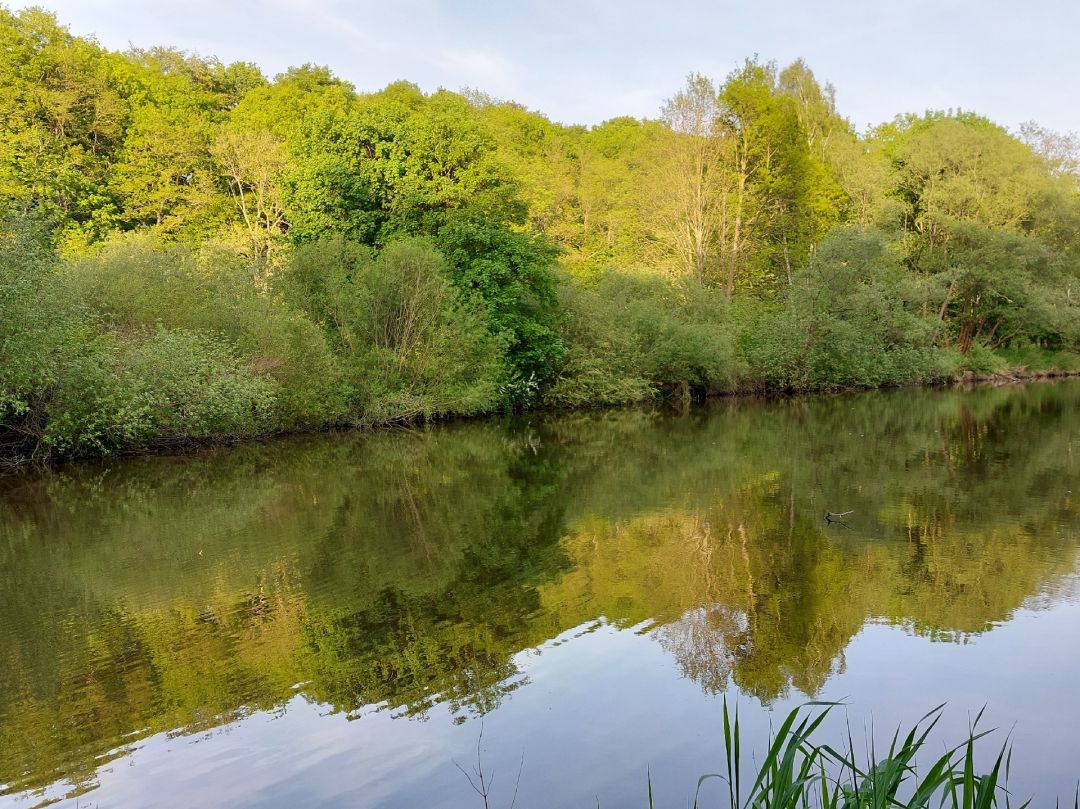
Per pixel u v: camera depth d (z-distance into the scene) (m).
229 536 11.48
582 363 31.44
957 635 7.29
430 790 4.94
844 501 13.01
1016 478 14.77
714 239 41.53
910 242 43.91
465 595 8.66
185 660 7.07
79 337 18.41
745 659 6.83
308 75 50.97
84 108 37.66
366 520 12.35
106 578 9.55
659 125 42.78
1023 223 44.38
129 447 19.61
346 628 7.75
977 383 40.84
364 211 28.89
